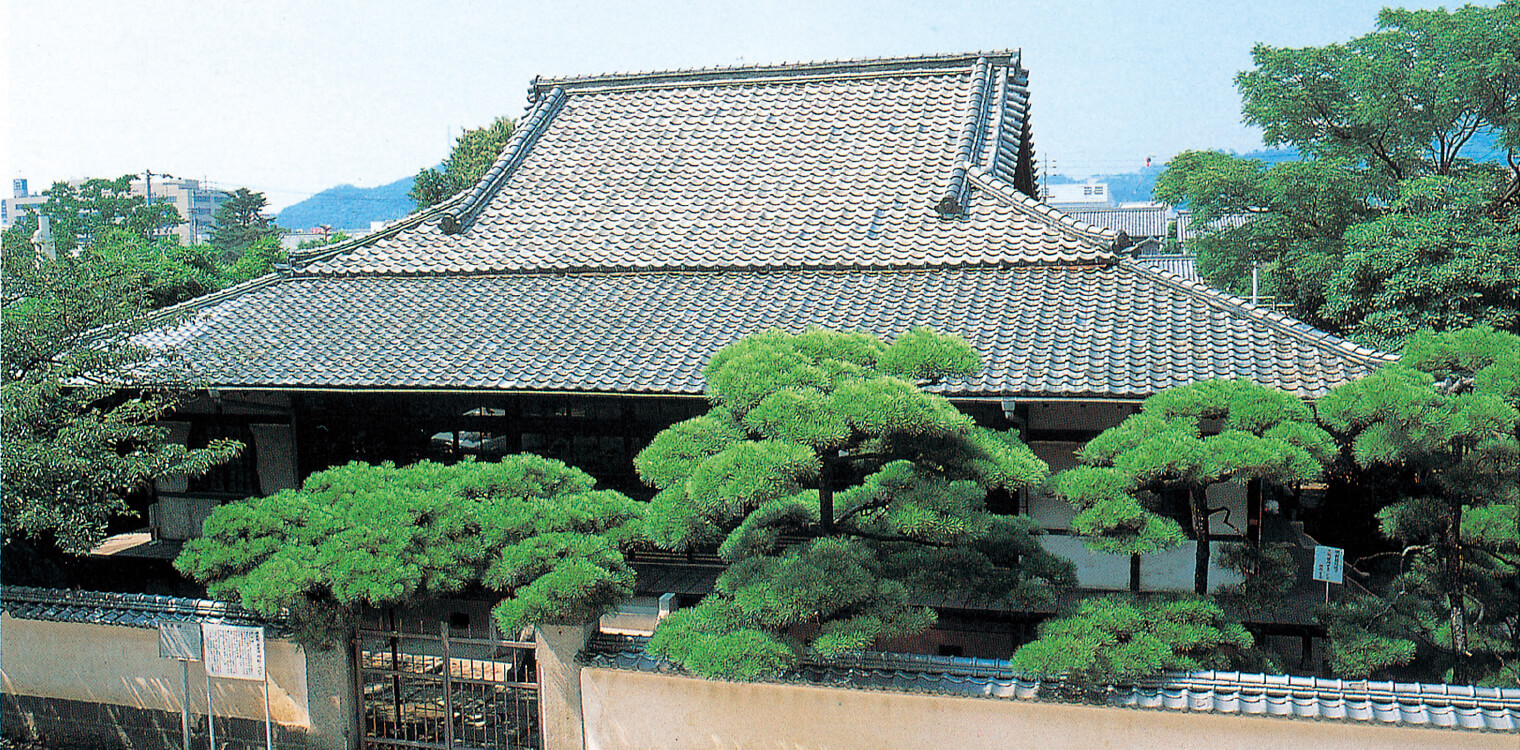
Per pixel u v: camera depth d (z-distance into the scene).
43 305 9.37
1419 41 18.33
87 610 9.40
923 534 7.47
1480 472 7.80
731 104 17.88
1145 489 8.31
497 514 7.92
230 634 8.24
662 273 14.34
